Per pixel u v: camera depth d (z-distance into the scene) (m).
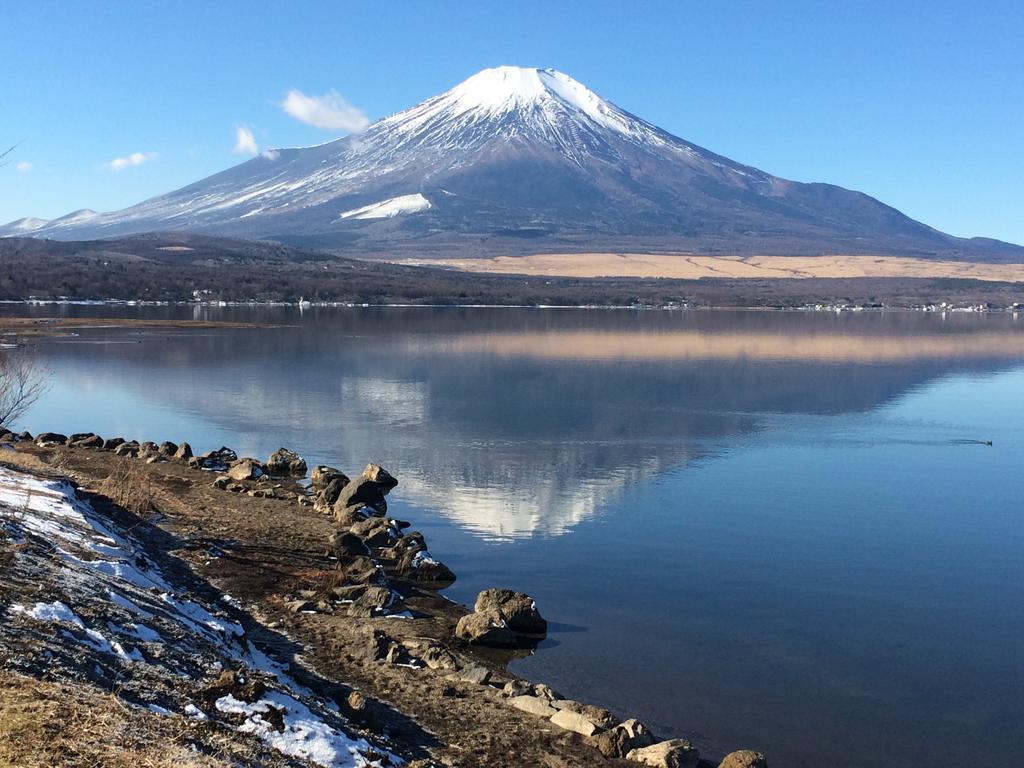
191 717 12.22
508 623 20.08
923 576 24.58
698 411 53.78
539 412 52.31
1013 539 28.16
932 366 81.19
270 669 15.88
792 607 22.08
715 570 24.81
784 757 15.19
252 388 60.44
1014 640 20.30
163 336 99.12
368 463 37.97
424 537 27.34
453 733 14.65
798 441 44.62
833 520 30.17
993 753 15.48
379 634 18.36
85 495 25.80
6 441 36.00
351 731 13.55
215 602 19.47
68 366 71.12
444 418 49.81
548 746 14.44
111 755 10.38
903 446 43.78
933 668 18.77
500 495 32.81
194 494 29.36
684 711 16.62
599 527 28.84
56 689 11.71
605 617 21.08
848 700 17.25
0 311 135.50
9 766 9.70
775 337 113.00
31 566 15.86
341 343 94.94
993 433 47.44
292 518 27.41
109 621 14.54
